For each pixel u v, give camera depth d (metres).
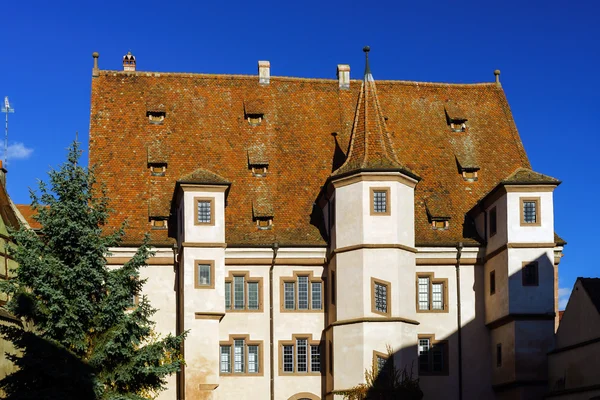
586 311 50.06
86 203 45.59
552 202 55.03
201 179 54.66
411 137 62.78
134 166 59.00
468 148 62.78
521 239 54.69
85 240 44.25
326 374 55.50
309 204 58.97
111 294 44.41
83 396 42.75
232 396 55.09
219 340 55.31
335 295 55.06
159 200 57.62
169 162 59.41
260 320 56.00
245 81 64.06
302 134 62.03
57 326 42.78
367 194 54.56
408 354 53.66
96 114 60.94
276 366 55.66
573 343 51.44
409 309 54.47
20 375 42.38
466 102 65.44
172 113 61.62
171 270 55.66
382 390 52.22
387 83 65.50
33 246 44.25
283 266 56.69
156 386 45.56
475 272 57.78
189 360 53.09
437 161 61.81
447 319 57.12
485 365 56.91
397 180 54.81
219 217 54.78
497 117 65.00
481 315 57.41
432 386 56.38
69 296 43.69
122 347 44.28
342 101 64.19
